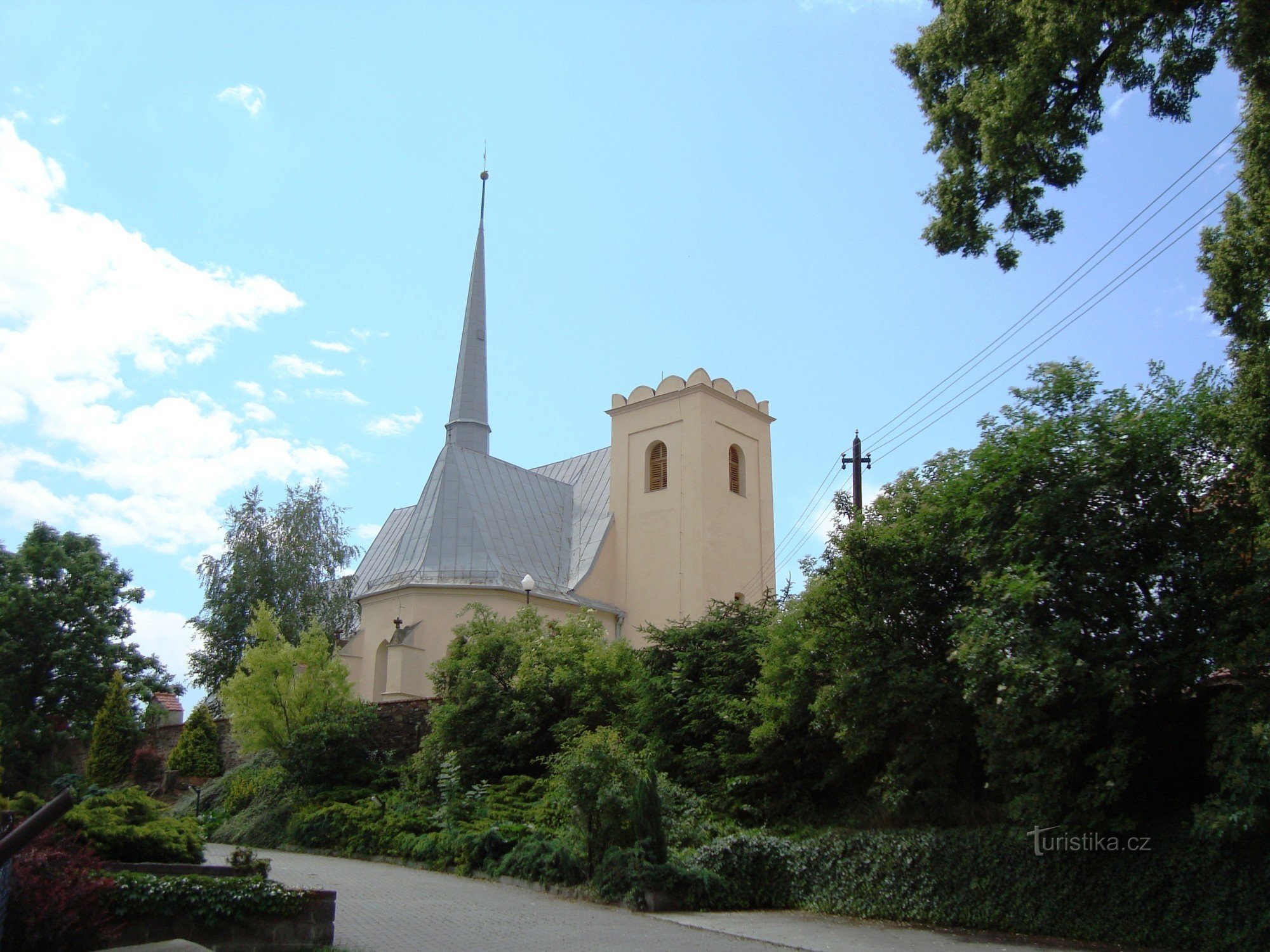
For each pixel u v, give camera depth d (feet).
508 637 92.22
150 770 125.49
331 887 59.31
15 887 36.65
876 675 53.62
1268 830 41.04
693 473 148.66
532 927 47.91
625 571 151.94
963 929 49.65
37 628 146.10
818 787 64.28
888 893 53.31
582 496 164.35
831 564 58.08
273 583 159.02
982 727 48.06
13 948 35.91
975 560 51.24
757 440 162.50
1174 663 44.86
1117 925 45.06
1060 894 47.24
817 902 56.18
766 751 65.67
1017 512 49.65
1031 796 45.70
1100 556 46.96
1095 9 48.85
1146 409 50.14
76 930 37.14
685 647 75.87
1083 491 47.85
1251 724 40.32
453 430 188.34
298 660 100.58
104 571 156.25
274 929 41.14
